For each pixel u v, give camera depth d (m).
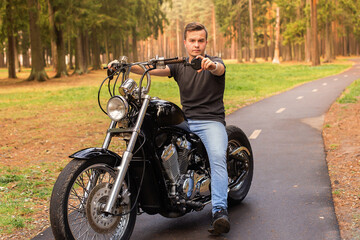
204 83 4.08
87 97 22.16
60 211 3.19
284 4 75.75
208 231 4.00
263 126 10.78
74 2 42.97
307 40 72.25
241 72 44.78
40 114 15.65
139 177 3.76
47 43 55.47
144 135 3.62
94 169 3.52
